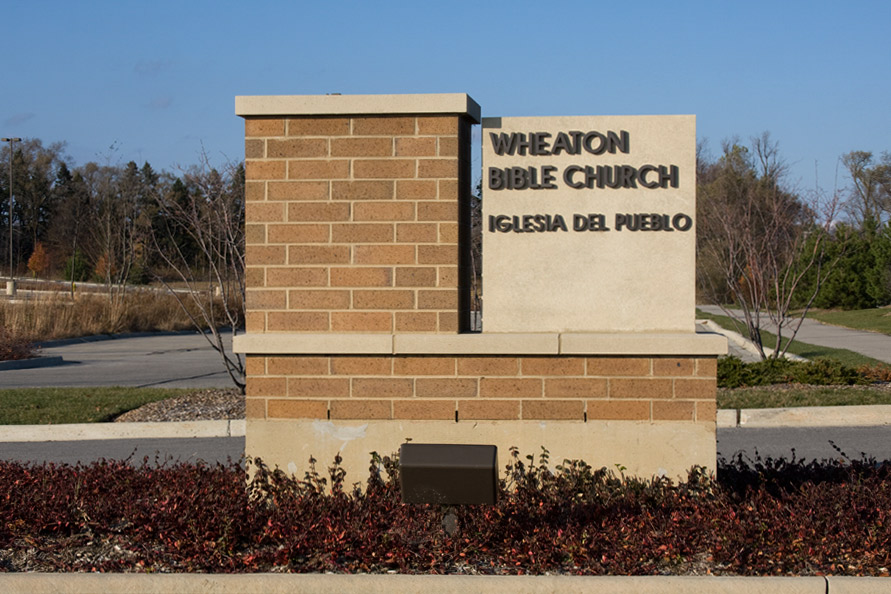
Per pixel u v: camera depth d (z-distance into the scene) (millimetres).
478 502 4996
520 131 6051
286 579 4840
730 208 17297
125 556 5410
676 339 5844
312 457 6078
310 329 6059
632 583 4691
